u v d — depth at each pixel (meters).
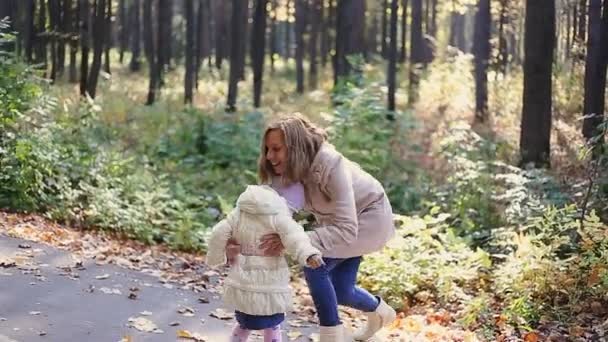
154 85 22.08
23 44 18.27
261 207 4.25
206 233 9.73
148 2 30.02
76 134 11.41
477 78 19.12
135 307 5.82
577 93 15.57
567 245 7.58
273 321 4.38
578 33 15.83
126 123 16.56
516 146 13.04
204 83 30.34
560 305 6.58
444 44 30.59
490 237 8.73
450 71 25.22
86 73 17.72
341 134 14.11
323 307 4.52
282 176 4.49
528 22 11.18
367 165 13.04
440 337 5.89
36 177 9.43
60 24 19.80
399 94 25.22
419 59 26.14
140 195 10.38
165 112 18.16
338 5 25.02
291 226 4.23
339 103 19.52
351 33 24.88
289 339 5.49
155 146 15.02
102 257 7.57
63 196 9.53
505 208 9.50
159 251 9.15
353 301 4.89
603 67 11.38
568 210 7.28
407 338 5.75
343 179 4.50
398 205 11.72
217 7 37.12
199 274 7.89
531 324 6.32
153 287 6.58
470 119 19.34
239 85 30.38
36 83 11.67
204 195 12.77
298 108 21.62
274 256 4.34
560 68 16.44
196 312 5.89
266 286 4.30
